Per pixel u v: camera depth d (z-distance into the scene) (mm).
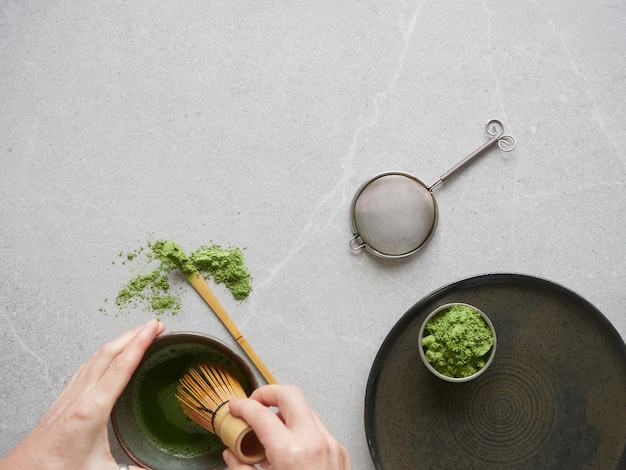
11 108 1283
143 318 1257
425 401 1228
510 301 1231
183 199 1280
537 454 1236
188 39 1302
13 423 1231
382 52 1316
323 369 1265
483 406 1234
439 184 1309
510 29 1337
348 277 1284
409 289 1288
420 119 1314
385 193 1271
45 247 1264
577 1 1347
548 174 1326
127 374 934
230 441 839
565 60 1343
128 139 1285
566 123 1336
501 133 1312
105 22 1298
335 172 1297
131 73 1295
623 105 1345
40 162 1276
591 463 1237
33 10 1291
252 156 1291
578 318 1235
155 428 1172
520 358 1238
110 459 915
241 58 1304
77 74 1291
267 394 849
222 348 1107
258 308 1269
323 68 1310
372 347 1272
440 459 1227
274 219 1284
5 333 1246
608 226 1324
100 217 1271
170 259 1246
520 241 1312
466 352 1139
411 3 1323
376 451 1215
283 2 1312
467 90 1324
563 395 1240
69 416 889
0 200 1267
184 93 1295
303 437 774
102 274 1263
